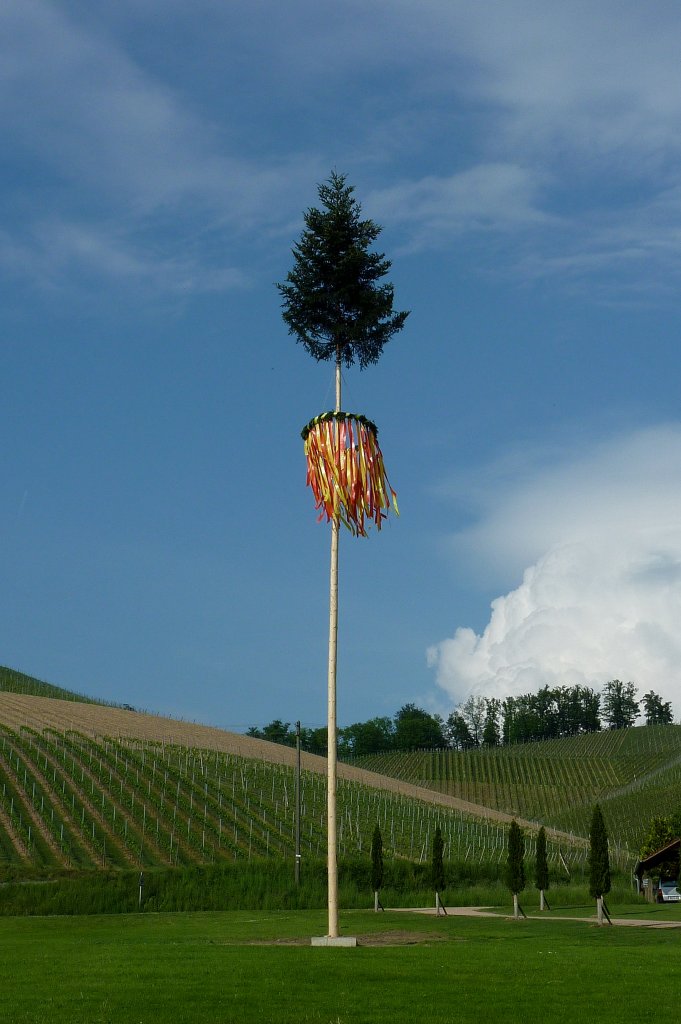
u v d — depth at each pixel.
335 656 35.75
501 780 188.00
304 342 39.47
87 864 73.88
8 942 35.09
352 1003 20.33
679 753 197.25
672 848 61.22
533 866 71.62
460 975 24.14
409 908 57.59
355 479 36.41
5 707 128.88
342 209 38.25
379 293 38.25
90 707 146.00
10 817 83.00
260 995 21.05
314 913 53.22
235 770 119.31
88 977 23.62
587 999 20.89
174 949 30.73
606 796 162.88
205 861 80.06
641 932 37.91
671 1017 19.06
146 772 106.38
